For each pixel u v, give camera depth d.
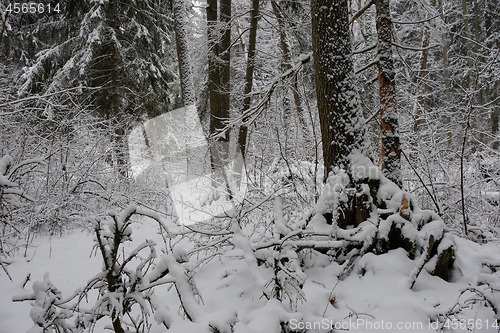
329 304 3.39
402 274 3.72
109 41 12.16
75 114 7.87
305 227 4.37
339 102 4.71
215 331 2.37
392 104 5.36
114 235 2.66
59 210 6.49
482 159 6.68
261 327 2.67
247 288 3.74
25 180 6.20
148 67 13.32
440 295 3.47
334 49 4.77
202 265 4.61
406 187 7.12
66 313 2.62
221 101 9.73
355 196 4.37
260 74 12.43
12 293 4.08
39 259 5.34
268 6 13.12
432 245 3.70
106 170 8.37
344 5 4.84
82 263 5.27
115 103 12.33
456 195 6.29
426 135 7.53
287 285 3.43
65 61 12.70
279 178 5.62
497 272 3.90
